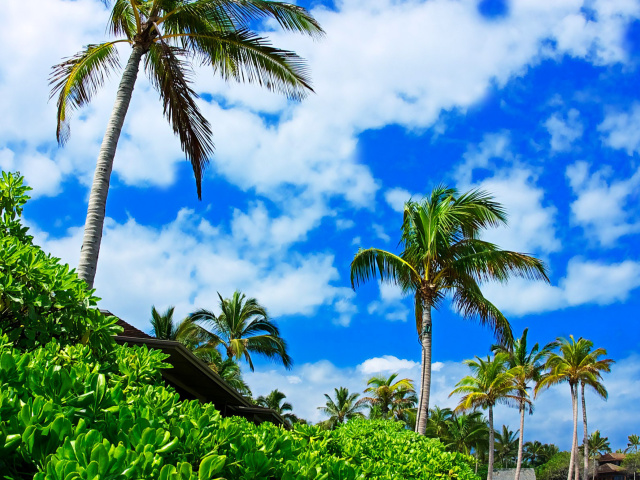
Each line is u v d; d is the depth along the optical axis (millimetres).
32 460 1482
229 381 25812
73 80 9570
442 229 14094
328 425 44469
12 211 4457
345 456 4191
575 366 34875
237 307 29281
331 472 2541
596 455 66688
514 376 33688
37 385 1797
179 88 9008
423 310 14539
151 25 9172
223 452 1993
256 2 8875
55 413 1601
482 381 33688
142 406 2129
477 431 47688
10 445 1455
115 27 9883
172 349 7641
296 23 9219
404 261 14344
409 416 39500
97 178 7961
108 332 3600
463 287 14695
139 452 1624
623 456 67062
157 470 1494
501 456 65188
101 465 1370
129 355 3527
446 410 50719
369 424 8789
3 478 1415
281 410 43375
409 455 6113
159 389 2561
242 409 14125
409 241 15055
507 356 32938
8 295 3158
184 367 8703
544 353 35219
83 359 2986
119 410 1812
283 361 29469
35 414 1561
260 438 2445
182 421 2119
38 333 3322
